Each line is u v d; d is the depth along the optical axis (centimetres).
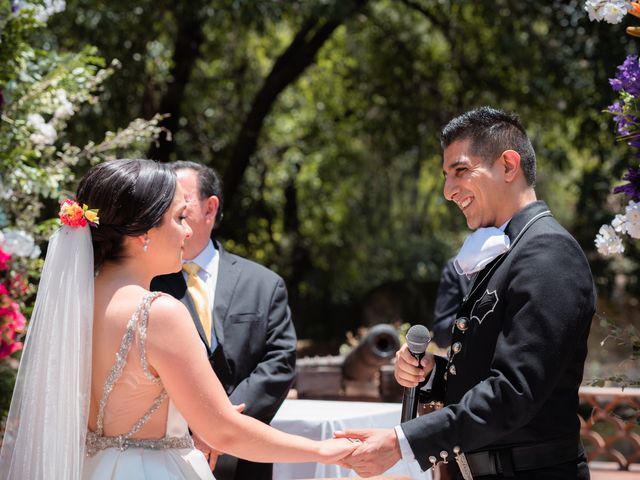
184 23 1143
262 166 1488
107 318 242
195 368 240
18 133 447
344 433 261
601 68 1102
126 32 1052
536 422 248
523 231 259
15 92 455
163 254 254
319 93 1522
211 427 242
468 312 266
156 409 243
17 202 471
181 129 1303
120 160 258
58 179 454
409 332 277
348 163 1588
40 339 246
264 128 1484
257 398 343
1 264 402
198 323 352
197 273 366
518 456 249
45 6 468
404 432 249
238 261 377
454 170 271
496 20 1173
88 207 250
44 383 243
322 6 1048
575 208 1372
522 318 243
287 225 1561
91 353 240
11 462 246
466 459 256
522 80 1293
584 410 658
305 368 666
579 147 1270
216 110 1359
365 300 1571
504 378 239
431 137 1372
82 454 238
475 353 257
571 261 249
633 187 296
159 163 260
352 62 1458
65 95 470
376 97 1437
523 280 247
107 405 240
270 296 370
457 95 1338
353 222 1695
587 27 1098
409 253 1708
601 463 557
